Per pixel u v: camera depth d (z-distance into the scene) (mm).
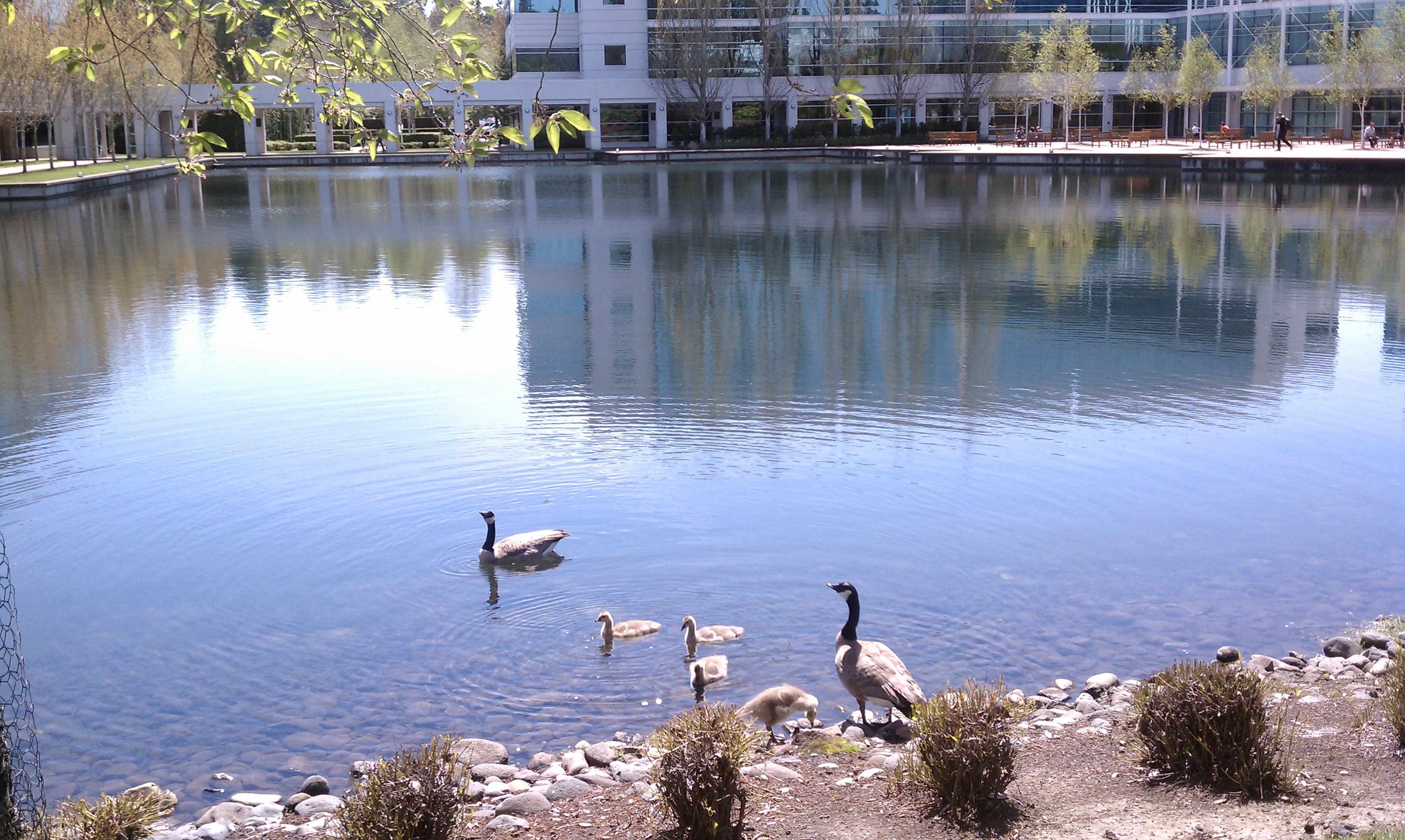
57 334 18734
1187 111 75125
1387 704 5992
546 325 19094
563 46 81875
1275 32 69812
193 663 7648
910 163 66062
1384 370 15547
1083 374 15430
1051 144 73562
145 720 6895
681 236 31250
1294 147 60344
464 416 13508
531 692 7234
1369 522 9992
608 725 6812
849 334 18094
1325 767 5578
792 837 5133
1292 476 11219
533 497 10797
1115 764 5770
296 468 11664
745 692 7172
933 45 81062
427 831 4973
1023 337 17750
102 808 5449
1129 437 12539
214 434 12914
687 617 7797
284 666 7605
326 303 21547
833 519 10117
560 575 9039
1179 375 15336
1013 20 81562
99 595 8734
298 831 5441
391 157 74062
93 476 11500
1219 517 10164
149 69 64125
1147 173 53375
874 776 5793
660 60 79562
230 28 7336
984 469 11484
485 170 65625
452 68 7113
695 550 9492
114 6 7137
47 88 53906
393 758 5824
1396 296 20828
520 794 5781
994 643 7797
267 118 88000
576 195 46719
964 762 5242
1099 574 8938
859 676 6445
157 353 17203
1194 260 25594
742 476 11305
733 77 80688
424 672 7504
